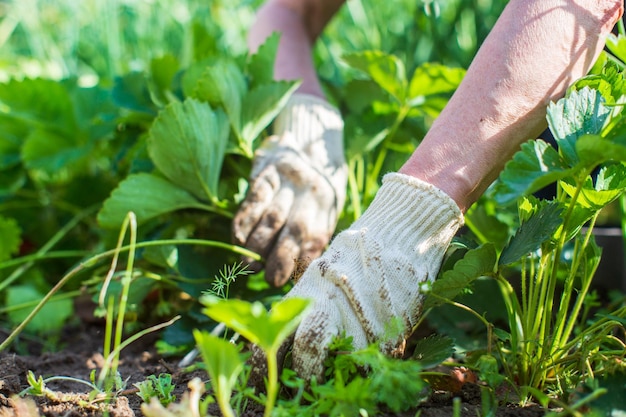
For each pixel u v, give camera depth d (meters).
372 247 1.00
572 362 1.13
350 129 1.80
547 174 0.85
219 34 2.89
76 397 1.05
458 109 1.02
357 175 1.89
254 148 1.61
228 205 1.49
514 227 1.53
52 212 2.23
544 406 1.01
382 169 2.03
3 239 1.95
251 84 1.63
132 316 1.68
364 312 0.96
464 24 2.63
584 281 1.16
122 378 1.27
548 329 1.14
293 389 0.98
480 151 1.01
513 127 1.00
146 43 2.97
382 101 1.84
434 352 1.06
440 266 1.07
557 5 1.00
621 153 0.84
